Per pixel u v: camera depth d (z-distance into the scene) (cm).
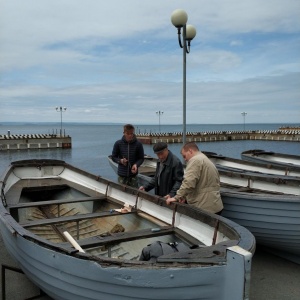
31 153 3834
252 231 518
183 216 428
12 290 424
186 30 749
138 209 521
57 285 311
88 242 363
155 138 5119
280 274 480
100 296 278
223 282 250
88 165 2484
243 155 1188
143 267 257
